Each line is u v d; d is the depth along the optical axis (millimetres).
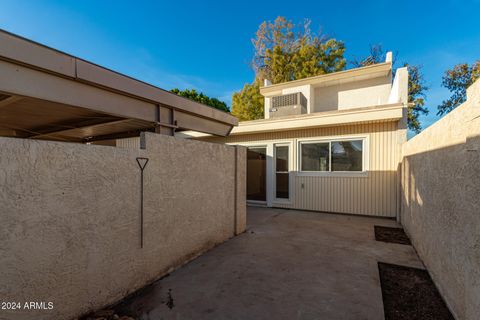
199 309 2482
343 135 7363
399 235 5152
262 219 6723
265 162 8750
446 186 2619
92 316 2330
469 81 14258
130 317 2342
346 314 2393
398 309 2520
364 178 7059
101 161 2496
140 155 2945
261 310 2469
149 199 3049
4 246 1775
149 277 3029
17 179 1854
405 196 5383
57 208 2109
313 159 7887
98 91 2965
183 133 10484
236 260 3795
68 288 2180
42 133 5586
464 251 2096
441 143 2807
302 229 5660
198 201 3994
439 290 2812
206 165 4227
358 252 4137
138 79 3357
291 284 3016
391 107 6289
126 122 4379
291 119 7742
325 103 10375
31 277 1927
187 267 3537
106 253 2521
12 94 2219
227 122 5223
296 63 19078
